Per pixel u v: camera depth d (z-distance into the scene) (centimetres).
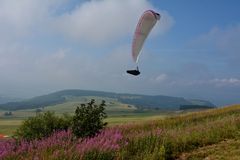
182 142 1609
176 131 1898
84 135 1708
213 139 1666
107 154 1406
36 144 1562
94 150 1415
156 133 1688
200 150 1533
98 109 1769
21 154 1476
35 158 1315
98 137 1582
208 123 2069
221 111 4103
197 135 1714
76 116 1747
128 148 1520
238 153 1403
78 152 1382
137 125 3005
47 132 1858
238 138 1650
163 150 1447
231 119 2089
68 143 1494
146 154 1428
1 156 1430
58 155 1355
